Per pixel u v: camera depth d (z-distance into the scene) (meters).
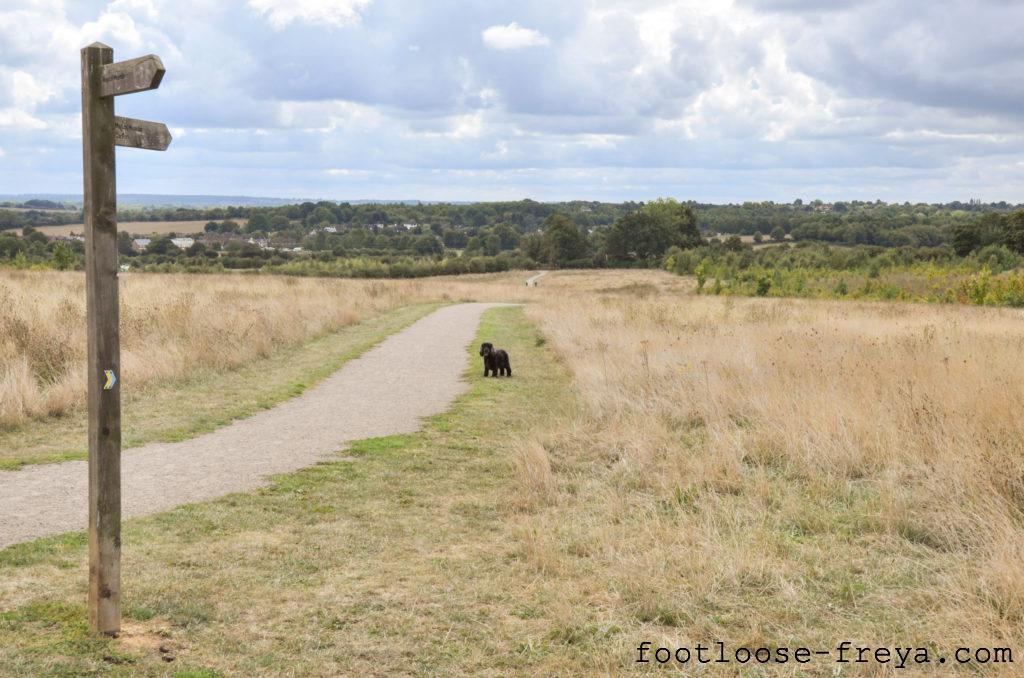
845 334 16.47
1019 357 11.48
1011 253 67.06
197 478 7.95
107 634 4.33
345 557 5.84
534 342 21.38
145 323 15.75
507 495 7.62
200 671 4.03
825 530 6.31
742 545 5.76
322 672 4.11
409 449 9.62
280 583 5.29
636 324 20.33
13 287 20.02
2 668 3.88
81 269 41.97
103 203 4.17
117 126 4.17
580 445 9.38
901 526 6.21
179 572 5.38
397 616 4.81
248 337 16.69
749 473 7.86
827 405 9.08
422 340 21.20
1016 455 6.91
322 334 21.03
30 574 5.17
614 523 6.64
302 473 8.32
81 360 12.44
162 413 11.05
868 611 4.82
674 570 5.36
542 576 5.48
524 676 4.12
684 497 7.18
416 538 6.34
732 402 10.41
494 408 12.60
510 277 91.62
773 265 68.81
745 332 16.94
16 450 8.80
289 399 12.76
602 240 124.06
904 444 8.04
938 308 29.06
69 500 6.98
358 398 13.11
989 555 5.45
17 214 106.88
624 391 11.51
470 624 4.72
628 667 4.20
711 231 166.38
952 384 9.45
